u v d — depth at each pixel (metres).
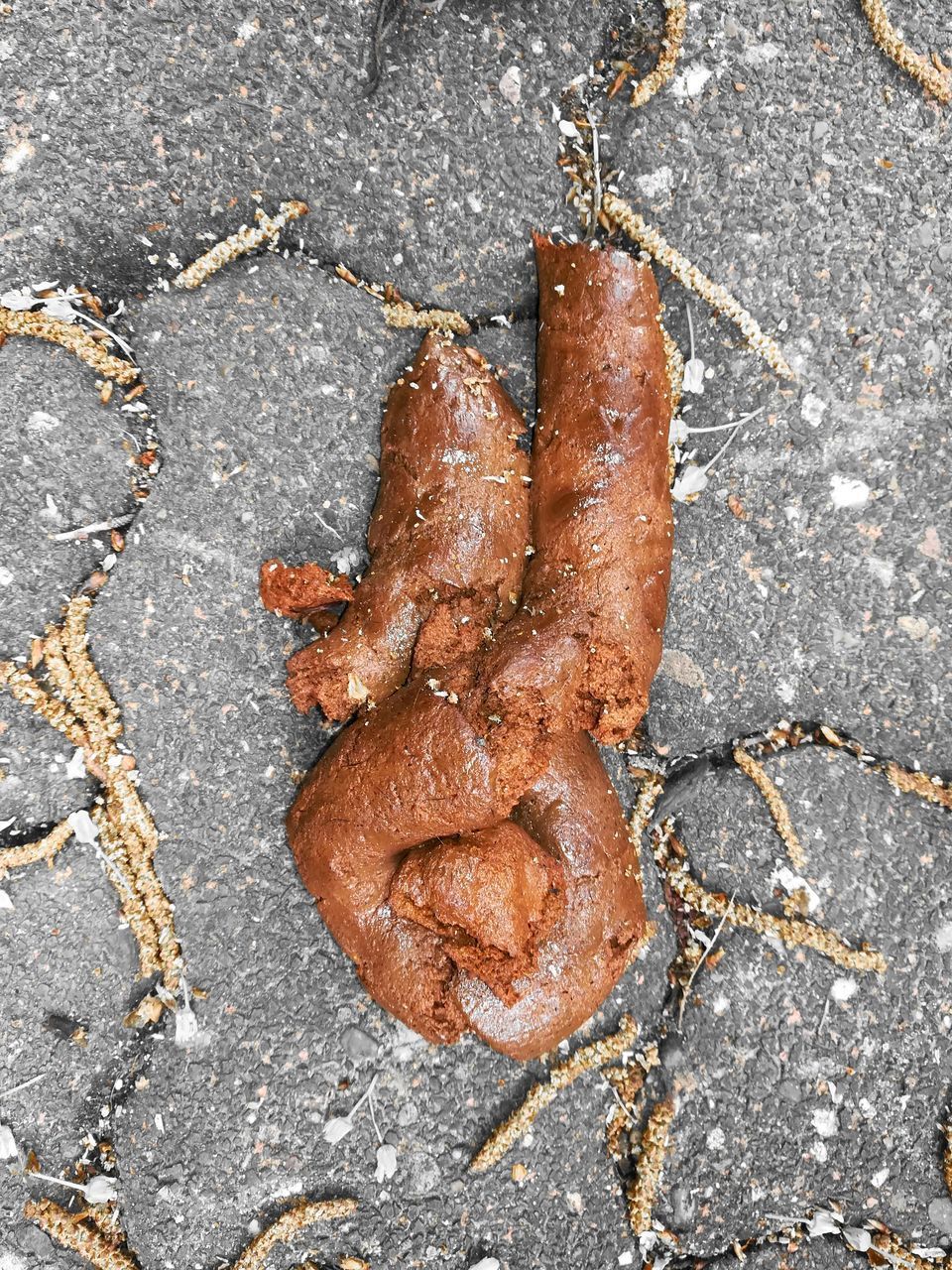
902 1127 0.58
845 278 0.58
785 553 0.58
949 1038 0.58
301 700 0.56
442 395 0.56
